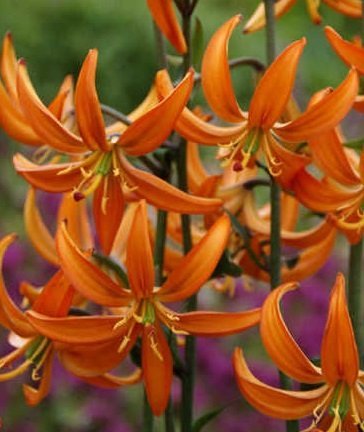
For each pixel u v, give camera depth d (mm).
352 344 548
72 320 562
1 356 985
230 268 607
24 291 632
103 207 580
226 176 659
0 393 985
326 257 653
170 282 564
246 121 574
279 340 559
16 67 577
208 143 572
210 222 627
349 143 578
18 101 579
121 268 594
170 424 639
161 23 586
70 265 557
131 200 609
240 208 655
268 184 650
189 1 602
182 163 614
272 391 568
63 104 591
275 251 615
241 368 568
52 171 580
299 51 550
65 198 625
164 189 565
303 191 583
